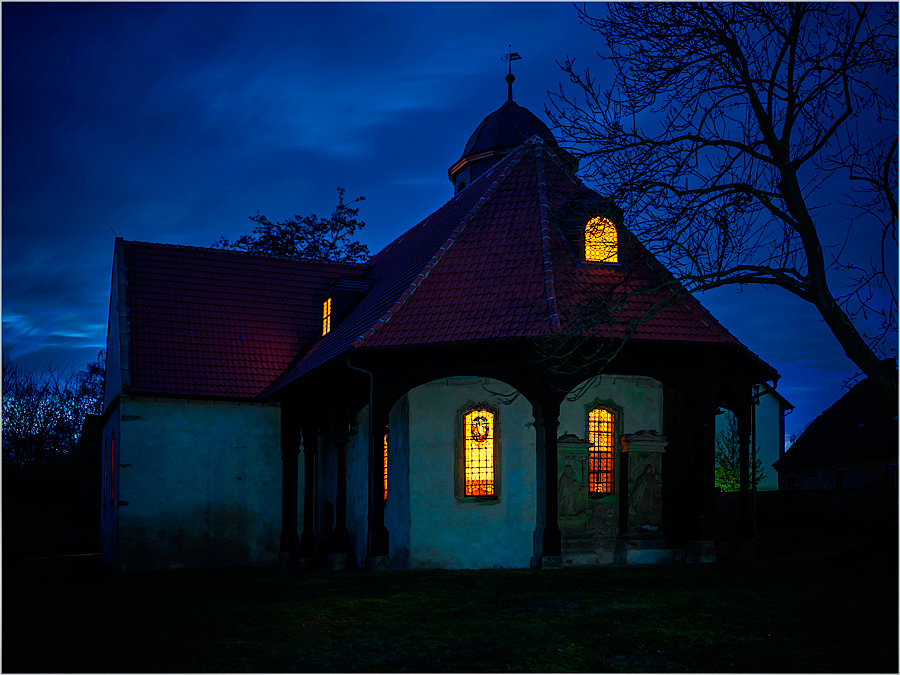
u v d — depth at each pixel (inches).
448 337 716.0
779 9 592.4
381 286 960.9
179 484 975.6
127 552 944.3
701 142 601.3
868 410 1531.7
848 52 581.0
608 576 611.5
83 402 2043.6
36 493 1354.6
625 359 716.0
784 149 589.6
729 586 547.8
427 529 748.6
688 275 578.9
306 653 401.1
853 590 518.0
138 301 1054.4
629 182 590.9
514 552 735.7
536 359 701.9
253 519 999.0
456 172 1253.1
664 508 761.0
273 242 1776.6
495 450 757.9
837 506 1125.7
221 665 379.6
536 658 388.8
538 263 760.3
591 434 770.2
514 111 1216.8
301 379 858.1
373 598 540.1
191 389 984.3
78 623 476.1
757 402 794.2
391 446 796.6
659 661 383.9
